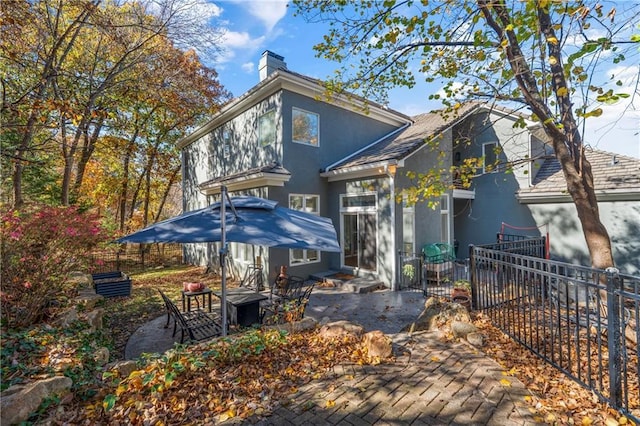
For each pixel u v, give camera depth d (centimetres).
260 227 506
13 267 530
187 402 345
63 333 498
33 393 311
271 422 322
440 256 1066
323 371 424
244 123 1377
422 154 1160
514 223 1316
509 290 624
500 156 1362
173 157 2353
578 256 1132
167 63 1269
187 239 466
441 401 356
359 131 1396
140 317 784
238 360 433
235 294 695
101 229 755
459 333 534
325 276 1136
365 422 322
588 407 348
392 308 812
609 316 350
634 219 988
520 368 441
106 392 348
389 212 1035
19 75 868
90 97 1109
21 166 956
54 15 961
